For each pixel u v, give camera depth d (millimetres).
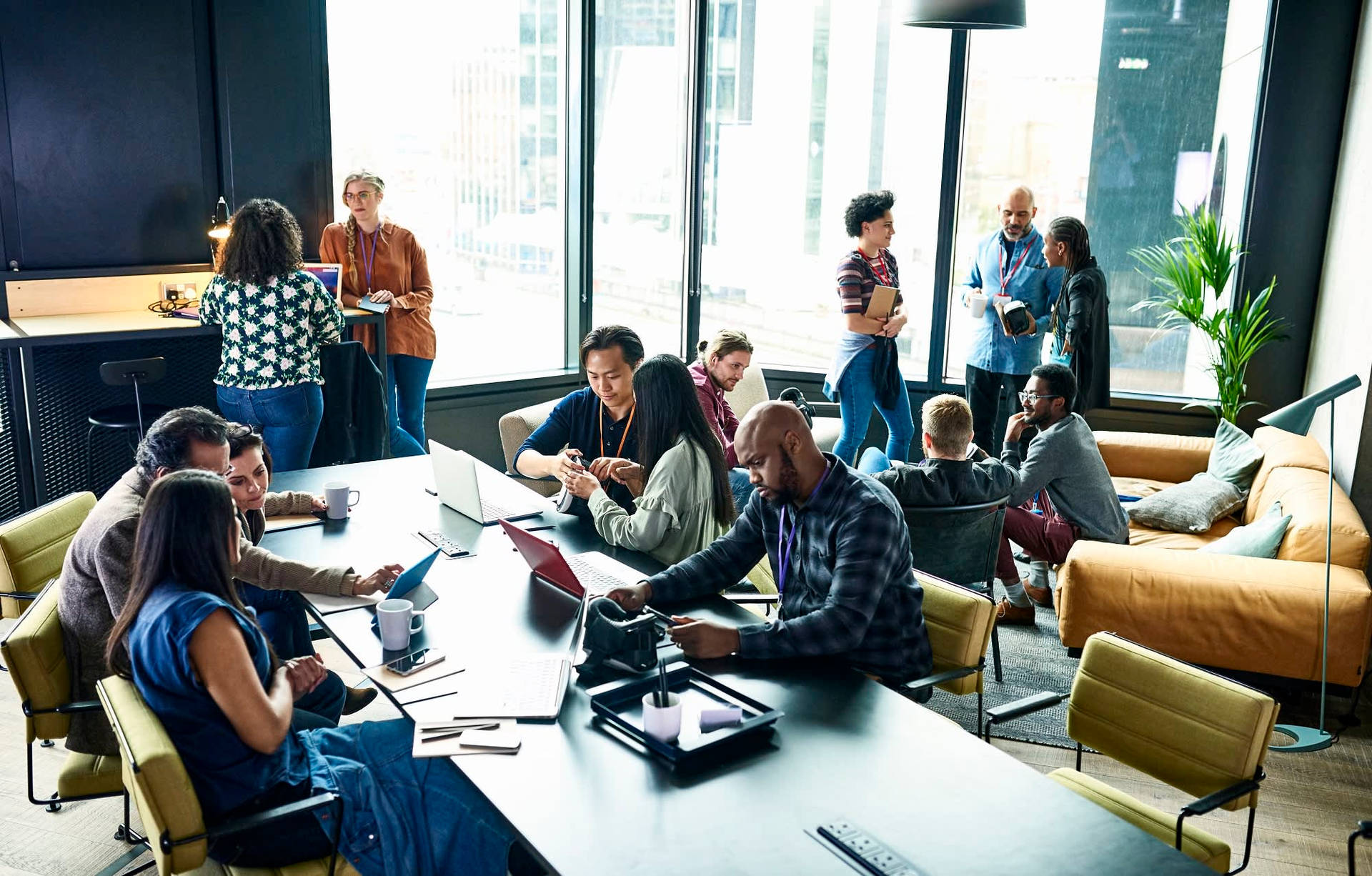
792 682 2189
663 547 2912
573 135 5914
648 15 5930
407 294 5238
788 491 2436
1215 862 2141
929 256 6148
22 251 4656
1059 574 4090
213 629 1880
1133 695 2293
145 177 4871
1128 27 5625
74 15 4582
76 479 4691
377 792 2037
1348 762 3428
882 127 6039
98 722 2361
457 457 3141
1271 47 5316
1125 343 6004
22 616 2393
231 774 1914
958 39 5777
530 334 6176
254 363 4426
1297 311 5547
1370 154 4762
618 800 1755
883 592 2420
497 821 1977
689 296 6375
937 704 3672
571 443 3453
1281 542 3904
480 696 2102
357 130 5375
